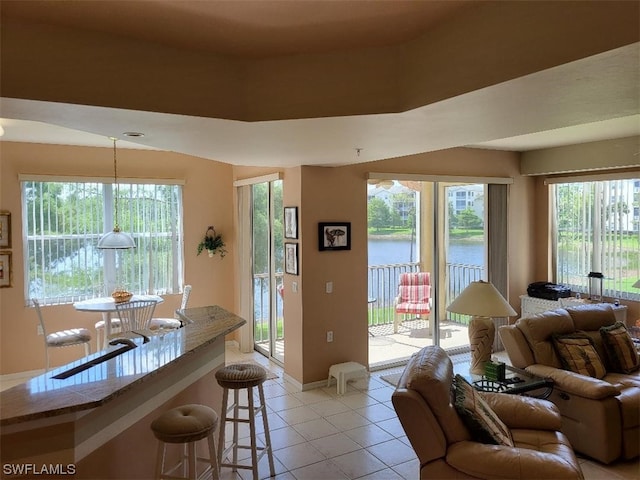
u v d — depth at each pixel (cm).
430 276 652
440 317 676
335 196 493
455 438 248
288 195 500
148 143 324
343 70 236
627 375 397
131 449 234
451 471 238
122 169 570
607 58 157
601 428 329
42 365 531
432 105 218
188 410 237
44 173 526
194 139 305
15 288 516
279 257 568
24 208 522
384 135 296
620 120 416
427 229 667
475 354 405
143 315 527
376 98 234
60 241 540
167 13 190
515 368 390
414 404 241
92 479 205
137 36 214
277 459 340
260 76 243
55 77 202
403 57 229
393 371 544
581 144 550
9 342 514
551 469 222
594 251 586
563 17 162
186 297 555
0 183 506
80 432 198
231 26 203
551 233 633
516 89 193
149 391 249
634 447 337
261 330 617
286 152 371
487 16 187
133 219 580
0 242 507
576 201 607
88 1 180
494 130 281
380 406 439
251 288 626
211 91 236
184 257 612
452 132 287
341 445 362
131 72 216
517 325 411
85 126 259
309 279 481
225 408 296
